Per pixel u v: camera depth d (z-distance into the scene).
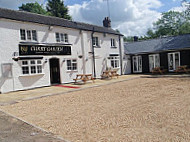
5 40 11.99
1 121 5.79
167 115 5.48
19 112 6.91
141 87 11.41
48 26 14.49
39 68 13.84
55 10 42.16
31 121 5.73
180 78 14.85
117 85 13.23
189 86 10.54
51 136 4.39
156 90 9.95
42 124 5.38
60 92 11.04
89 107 7.12
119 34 21.81
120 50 22.05
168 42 21.64
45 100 9.08
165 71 20.59
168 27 48.44
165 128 4.51
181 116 5.32
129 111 6.17
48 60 14.34
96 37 19.11
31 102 8.73
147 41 24.89
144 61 22.70
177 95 8.28
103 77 19.03
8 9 13.70
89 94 10.12
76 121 5.47
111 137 4.17
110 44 20.66
